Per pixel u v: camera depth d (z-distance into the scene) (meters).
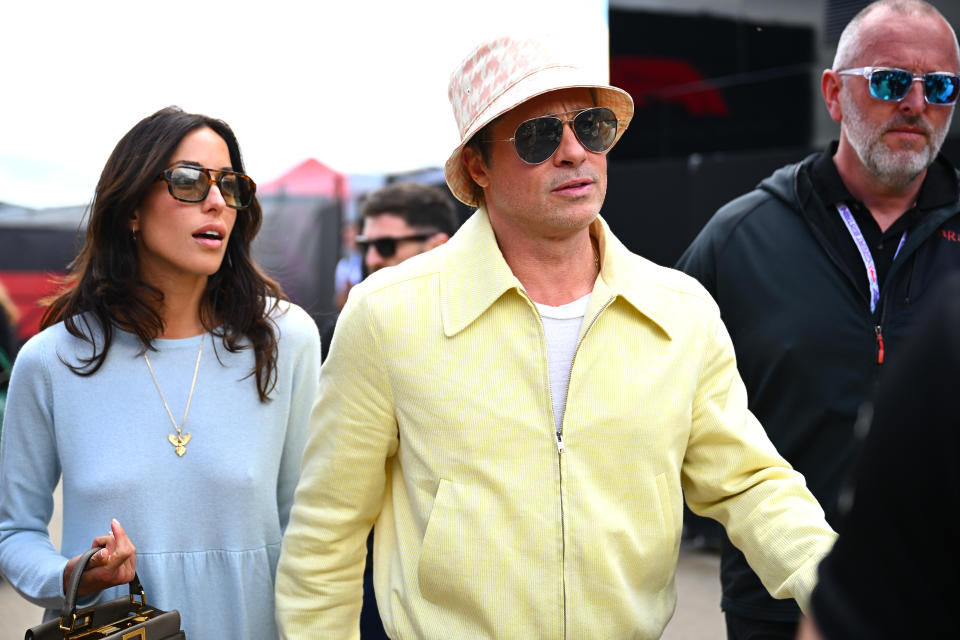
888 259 2.53
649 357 1.84
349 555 1.98
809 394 2.49
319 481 1.95
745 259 2.63
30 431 2.19
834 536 1.69
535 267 1.89
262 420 2.25
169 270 2.24
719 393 1.94
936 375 0.75
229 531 2.17
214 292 2.31
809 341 2.49
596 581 1.75
